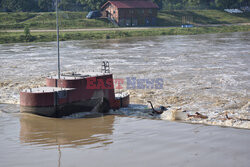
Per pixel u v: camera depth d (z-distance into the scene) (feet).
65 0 532.32
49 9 531.91
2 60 157.17
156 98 82.07
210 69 127.03
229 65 137.39
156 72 120.88
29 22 386.11
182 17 456.04
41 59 160.97
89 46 231.91
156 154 42.22
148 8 416.67
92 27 381.60
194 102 77.30
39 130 52.75
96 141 47.34
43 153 42.32
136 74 116.78
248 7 567.18
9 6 510.58
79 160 39.96
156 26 418.31
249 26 418.31
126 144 46.03
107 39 300.81
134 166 38.40
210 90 90.94
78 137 49.21
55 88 64.59
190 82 102.12
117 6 398.21
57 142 46.73
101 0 452.35
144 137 49.37
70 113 63.46
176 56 169.27
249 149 44.45
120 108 71.51
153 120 61.00
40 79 107.76
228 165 39.17
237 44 232.73
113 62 148.46
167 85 98.07
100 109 67.77
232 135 50.98
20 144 45.60
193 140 48.03
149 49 206.39
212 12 514.27
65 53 187.73
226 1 545.03
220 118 62.13
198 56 168.45
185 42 255.70
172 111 66.23
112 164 38.73
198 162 39.60
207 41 262.06
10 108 68.44
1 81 104.01
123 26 402.31
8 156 41.04
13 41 268.41
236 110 69.87
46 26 366.84
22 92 61.87
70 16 415.44
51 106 60.95
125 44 245.24
